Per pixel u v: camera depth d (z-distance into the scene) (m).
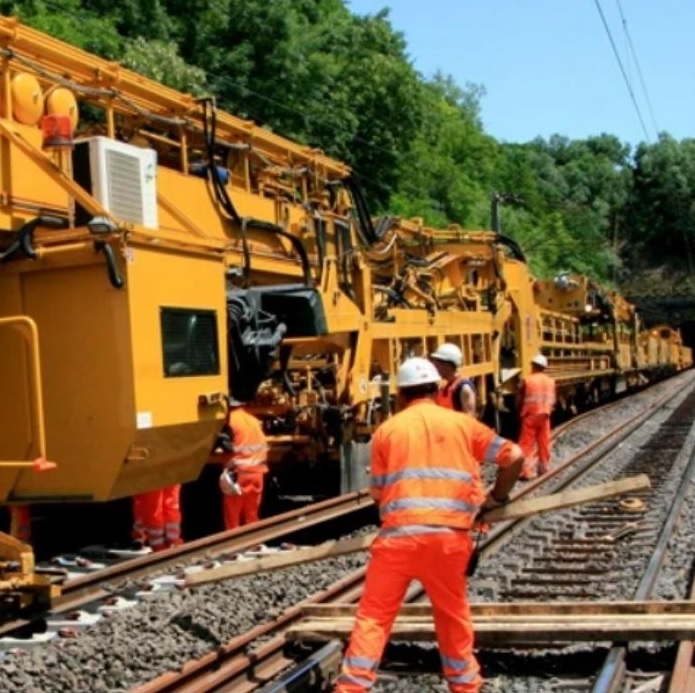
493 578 8.99
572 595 8.41
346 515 12.70
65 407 7.94
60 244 7.95
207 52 35.62
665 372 60.78
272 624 7.02
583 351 32.09
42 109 8.91
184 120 10.95
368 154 44.06
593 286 32.81
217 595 8.05
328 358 13.12
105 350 7.83
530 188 82.25
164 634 6.91
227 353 9.57
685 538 10.80
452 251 19.52
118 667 6.21
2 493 8.02
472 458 5.48
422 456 5.37
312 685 5.90
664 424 26.69
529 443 16.44
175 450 8.56
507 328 22.02
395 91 43.88
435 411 5.52
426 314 16.53
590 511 12.85
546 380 16.52
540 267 67.19
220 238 11.06
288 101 37.34
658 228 123.81
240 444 11.18
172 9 36.41
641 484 6.43
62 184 8.11
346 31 45.78
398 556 5.28
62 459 7.96
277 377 11.69
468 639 5.41
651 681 5.96
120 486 8.06
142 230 7.95
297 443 12.73
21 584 6.67
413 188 52.19
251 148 11.98
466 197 60.88
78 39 26.88
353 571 9.25
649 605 6.63
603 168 126.69
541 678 6.20
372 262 15.83
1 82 8.64
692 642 6.19
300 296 11.22
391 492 5.38
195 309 8.62
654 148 127.00
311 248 12.94
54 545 10.95
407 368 5.70
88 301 7.88
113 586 8.19
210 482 13.48
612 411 33.34
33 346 7.26
